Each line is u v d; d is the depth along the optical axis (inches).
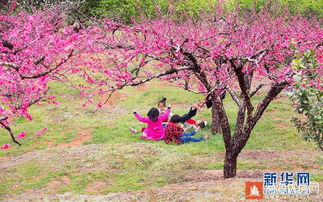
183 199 277.3
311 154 446.6
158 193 303.6
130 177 395.5
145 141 530.3
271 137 528.7
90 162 443.2
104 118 663.8
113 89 298.2
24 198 353.7
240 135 348.2
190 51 293.9
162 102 576.1
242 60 302.8
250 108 335.0
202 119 645.3
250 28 343.0
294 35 313.9
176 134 515.5
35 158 463.8
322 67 269.7
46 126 602.2
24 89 309.0
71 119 641.6
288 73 299.6
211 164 427.5
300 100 263.0
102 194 355.3
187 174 396.8
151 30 274.2
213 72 343.6
